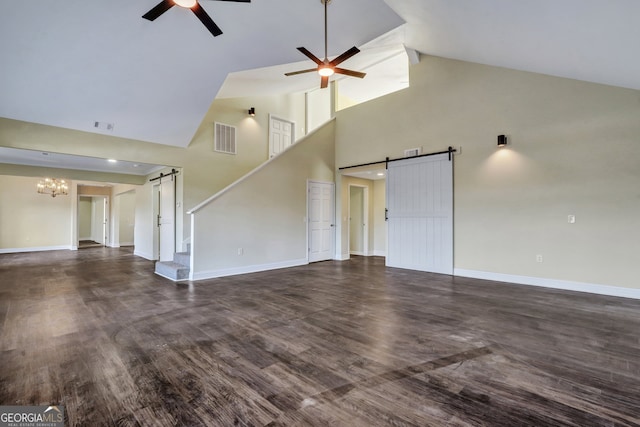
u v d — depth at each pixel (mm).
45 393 1917
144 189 8281
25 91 4008
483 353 2475
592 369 2217
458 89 5562
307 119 9094
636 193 3965
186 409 1774
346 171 7438
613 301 3871
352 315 3393
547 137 4613
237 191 5652
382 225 8398
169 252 6758
